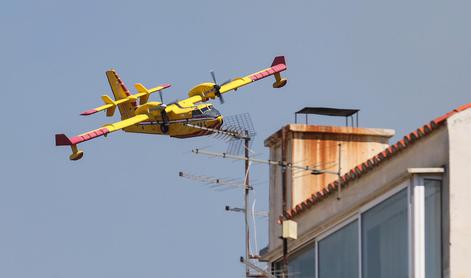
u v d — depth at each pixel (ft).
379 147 255.09
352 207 204.33
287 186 249.14
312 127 252.62
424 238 180.24
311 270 222.89
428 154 184.65
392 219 190.39
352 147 254.27
